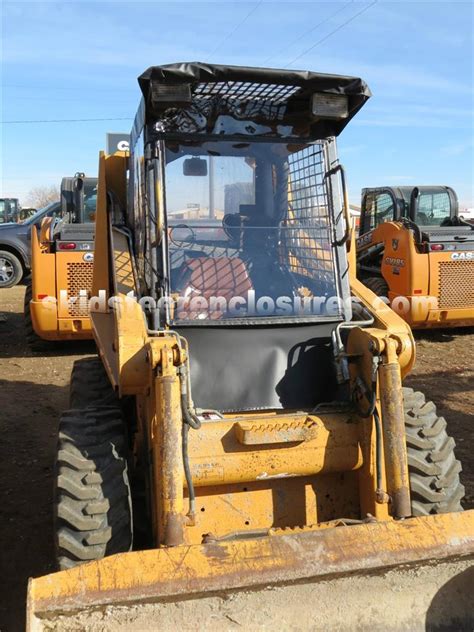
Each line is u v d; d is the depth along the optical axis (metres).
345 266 3.69
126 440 3.30
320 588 2.69
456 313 9.88
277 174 3.77
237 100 3.73
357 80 3.60
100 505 2.98
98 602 2.40
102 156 4.67
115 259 3.95
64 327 8.97
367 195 12.16
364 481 3.29
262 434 3.07
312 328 3.57
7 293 16.03
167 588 2.45
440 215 11.50
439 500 3.32
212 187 3.67
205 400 3.36
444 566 2.79
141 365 3.07
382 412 3.09
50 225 9.04
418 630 2.78
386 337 3.20
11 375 8.80
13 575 4.06
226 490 3.21
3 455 6.03
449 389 7.93
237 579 2.51
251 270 3.62
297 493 3.31
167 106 3.44
